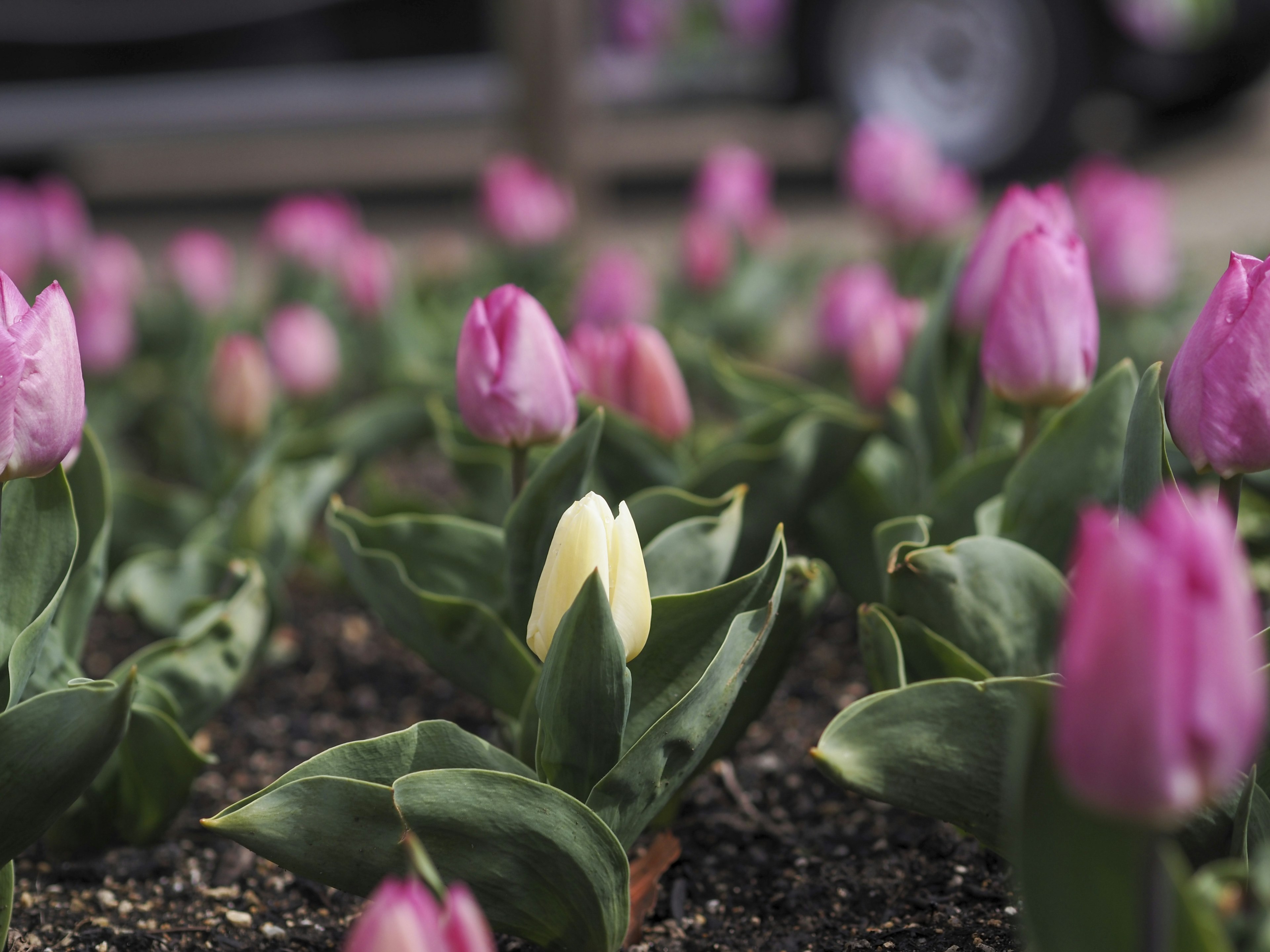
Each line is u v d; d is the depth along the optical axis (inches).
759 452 66.9
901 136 136.5
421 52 291.7
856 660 86.4
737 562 68.8
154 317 138.4
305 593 106.1
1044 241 56.9
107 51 286.2
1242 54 273.7
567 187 171.9
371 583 57.9
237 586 70.5
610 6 292.4
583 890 46.1
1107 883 31.4
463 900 28.9
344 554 59.5
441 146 398.6
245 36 286.2
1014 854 33.0
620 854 45.3
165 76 289.3
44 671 53.6
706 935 57.2
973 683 44.7
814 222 272.7
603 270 118.6
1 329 41.9
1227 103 302.0
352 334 133.0
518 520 54.8
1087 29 261.0
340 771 46.9
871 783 45.9
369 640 96.2
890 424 81.7
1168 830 44.2
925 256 139.9
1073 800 31.4
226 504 87.7
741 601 49.9
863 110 280.1
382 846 44.9
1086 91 264.7
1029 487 57.9
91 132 295.3
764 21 288.4
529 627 45.1
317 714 84.2
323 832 44.7
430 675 89.8
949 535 67.9
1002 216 68.6
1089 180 120.3
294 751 78.5
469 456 80.1
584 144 173.3
